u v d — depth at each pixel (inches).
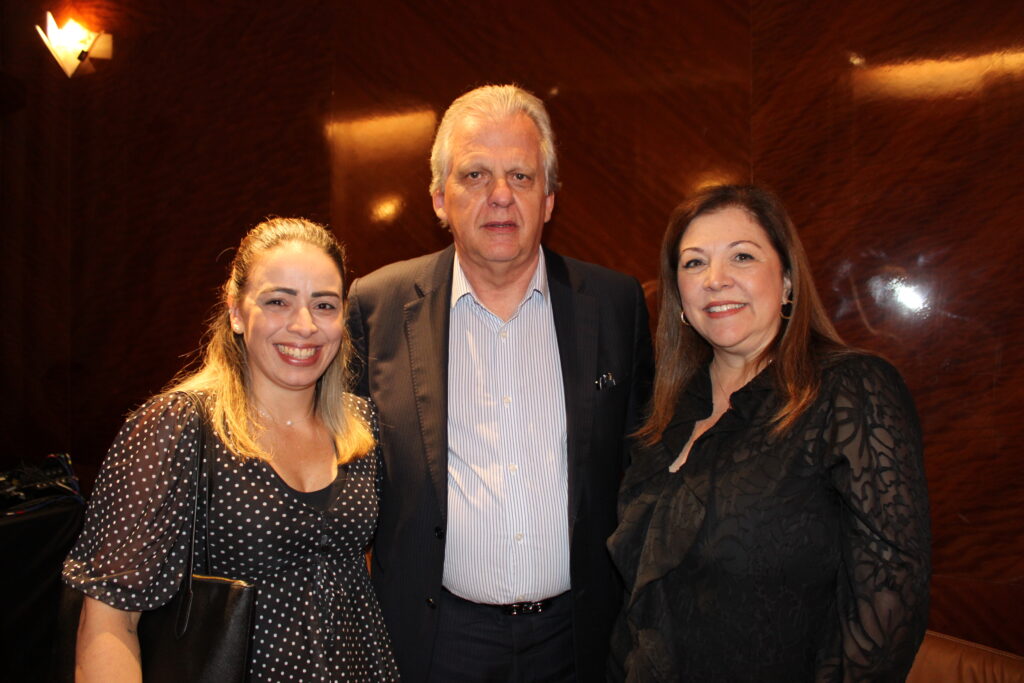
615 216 116.1
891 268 101.8
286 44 135.1
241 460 54.2
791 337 56.3
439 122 124.4
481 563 68.4
